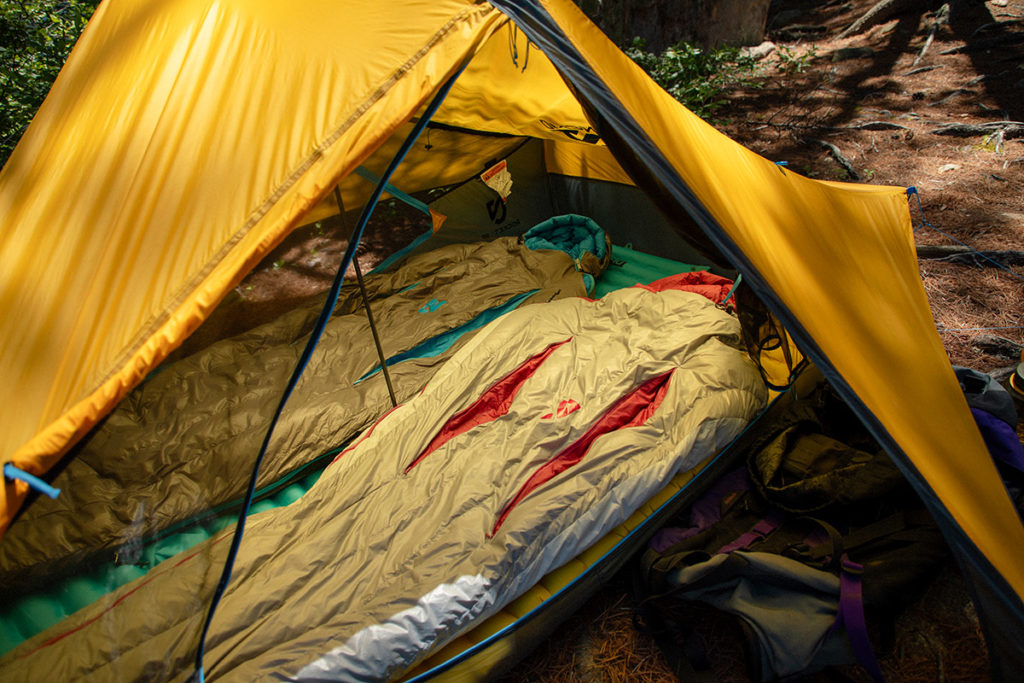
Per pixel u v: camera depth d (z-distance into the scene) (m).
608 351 2.96
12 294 1.84
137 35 2.28
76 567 1.50
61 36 5.26
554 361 2.89
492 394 2.79
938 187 5.20
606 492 2.31
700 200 1.98
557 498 2.21
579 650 2.22
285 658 1.75
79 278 1.72
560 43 2.01
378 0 2.04
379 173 3.64
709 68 7.97
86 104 2.24
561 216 4.39
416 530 2.15
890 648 2.03
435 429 2.58
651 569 2.29
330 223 2.26
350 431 2.80
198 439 1.57
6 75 4.97
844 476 2.38
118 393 1.46
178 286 1.56
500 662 2.02
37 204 2.04
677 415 2.59
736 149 2.65
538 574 2.10
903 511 2.30
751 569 2.13
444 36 1.88
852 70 7.88
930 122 6.34
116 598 1.49
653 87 2.42
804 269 2.34
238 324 1.59
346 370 3.16
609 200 4.68
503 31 3.11
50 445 1.42
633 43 7.77
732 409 2.60
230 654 1.77
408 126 3.84
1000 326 3.61
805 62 8.27
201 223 1.66
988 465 2.31
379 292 3.92
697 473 2.56
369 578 2.00
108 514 1.53
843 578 2.05
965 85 6.92
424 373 3.13
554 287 3.79
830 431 2.80
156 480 1.56
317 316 1.61
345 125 1.74
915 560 2.08
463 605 1.92
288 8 2.05
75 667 1.44
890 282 2.88
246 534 2.19
